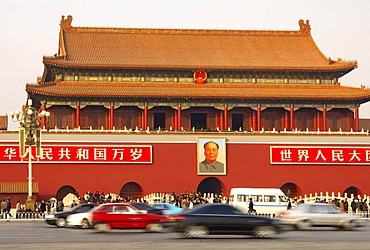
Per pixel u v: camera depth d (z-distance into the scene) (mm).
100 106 146125
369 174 141500
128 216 81688
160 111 148000
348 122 150750
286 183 140000
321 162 140500
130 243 64875
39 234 78000
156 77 149000
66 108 145375
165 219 82875
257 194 119312
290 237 73000
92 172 135375
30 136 114625
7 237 73062
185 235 71500
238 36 161750
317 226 86125
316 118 150250
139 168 136750
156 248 60062
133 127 147500
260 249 59469
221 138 138875
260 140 139750
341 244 64188
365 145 141750
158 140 137750
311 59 155625
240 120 149875
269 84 151000
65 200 131000
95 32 159000
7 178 133000
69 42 155250
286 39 162000
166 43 158000
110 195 128625
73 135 135500
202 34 161000
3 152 133250
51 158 134375
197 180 137875
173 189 137375
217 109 148375
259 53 156500
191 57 153125
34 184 132750
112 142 136375
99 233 79938
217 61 152125
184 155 138125
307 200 133750
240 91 147125
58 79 145875
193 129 139125
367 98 147500
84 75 147125
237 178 138625
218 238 71812
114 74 148000
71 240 68812
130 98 144125
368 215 121250
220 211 71438
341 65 150375
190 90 146250
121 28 160000
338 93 148875
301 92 148625
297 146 140375
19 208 123000
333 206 86312
